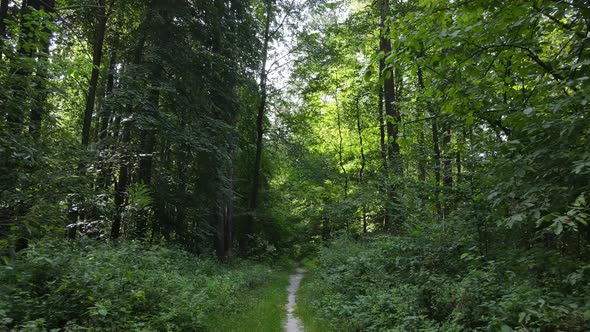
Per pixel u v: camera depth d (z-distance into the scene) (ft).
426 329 18.30
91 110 43.78
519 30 14.44
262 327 26.18
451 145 24.43
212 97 52.24
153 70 45.09
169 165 52.19
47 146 23.54
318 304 33.45
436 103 20.45
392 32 16.67
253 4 73.97
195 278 35.63
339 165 100.22
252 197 84.58
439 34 14.58
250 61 60.08
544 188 13.24
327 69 77.30
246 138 75.72
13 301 17.17
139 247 33.06
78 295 19.06
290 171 105.60
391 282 29.35
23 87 21.40
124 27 52.13
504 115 17.31
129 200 42.42
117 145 42.27
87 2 45.19
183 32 48.21
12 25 21.30
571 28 14.48
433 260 26.50
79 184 26.68
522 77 16.24
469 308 17.30
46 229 23.59
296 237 113.80
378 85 16.85
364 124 89.04
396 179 35.58
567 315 12.44
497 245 21.04
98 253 25.13
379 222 68.33
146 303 22.39
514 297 14.93
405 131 19.89
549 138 13.69
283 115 86.89
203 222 52.08
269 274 61.26
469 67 16.19
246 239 84.07
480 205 21.75
